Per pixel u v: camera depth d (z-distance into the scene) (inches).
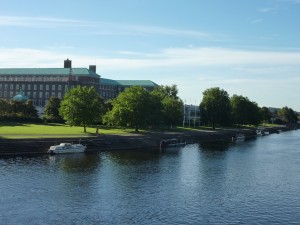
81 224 2215.8
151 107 6899.6
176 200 2760.8
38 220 2246.6
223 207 2623.0
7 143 4163.4
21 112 7598.4
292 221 2364.7
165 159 4547.2
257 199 2847.0
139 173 3612.2
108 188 3009.4
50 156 4242.1
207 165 4254.4
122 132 6422.2
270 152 5782.5
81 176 3348.9
